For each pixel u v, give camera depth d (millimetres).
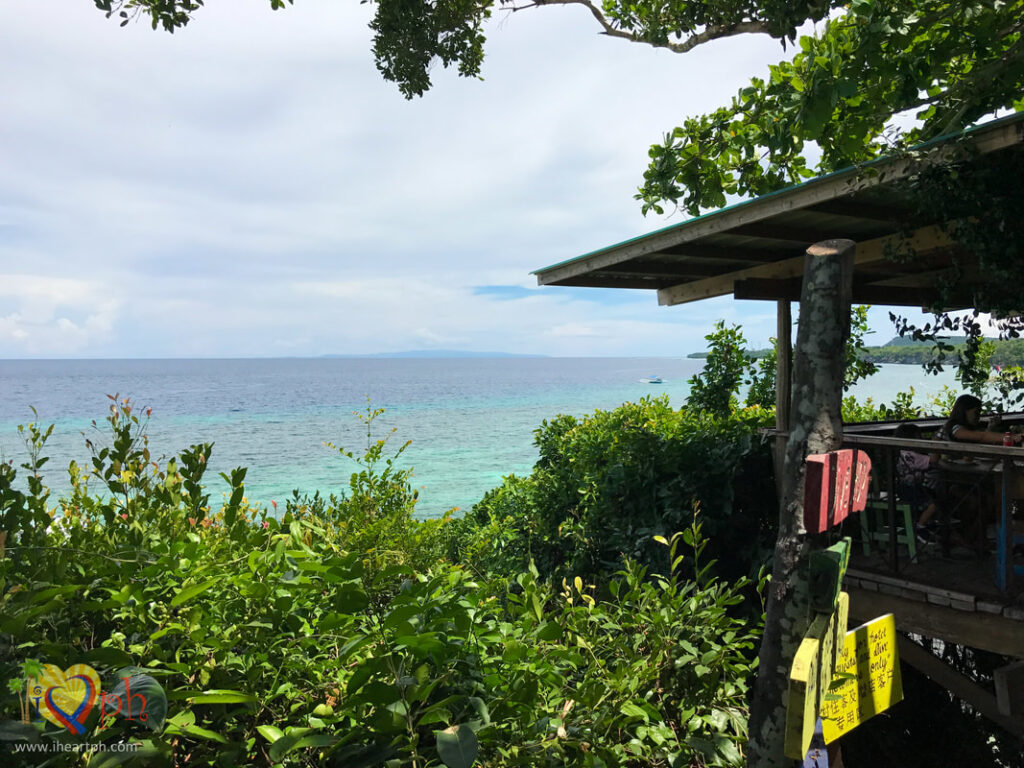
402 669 1978
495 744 2045
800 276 7316
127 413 3031
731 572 7402
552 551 9289
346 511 5344
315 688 2146
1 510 2467
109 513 2689
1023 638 4605
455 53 10016
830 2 6574
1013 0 6473
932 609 5113
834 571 1990
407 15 9539
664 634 2633
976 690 5023
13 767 1536
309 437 48906
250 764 1982
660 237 6496
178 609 2271
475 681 2188
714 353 9539
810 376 2182
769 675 2158
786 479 2227
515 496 10938
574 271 7629
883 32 6285
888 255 6129
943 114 7773
